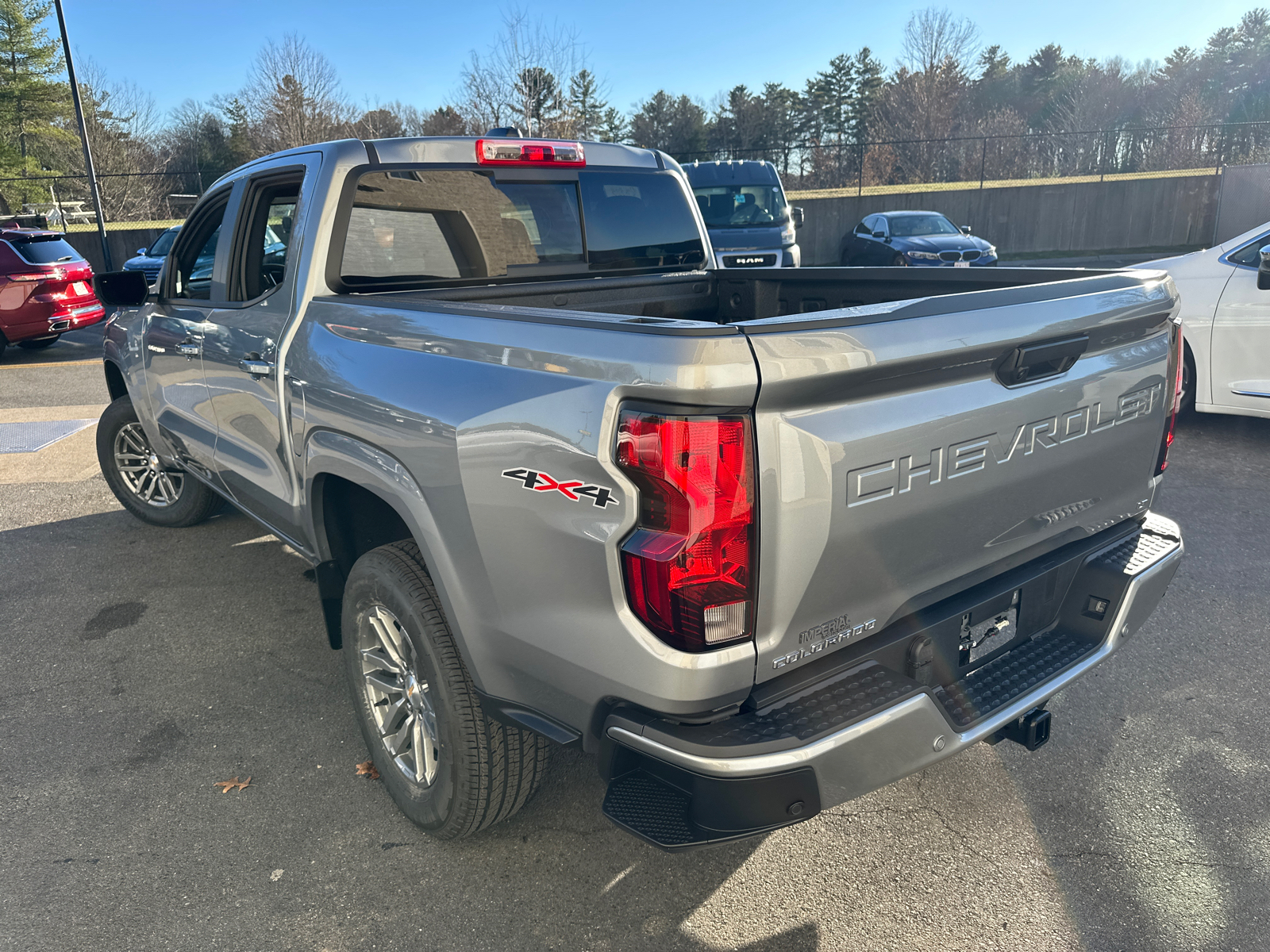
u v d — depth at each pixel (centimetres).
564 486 168
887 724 171
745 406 150
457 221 306
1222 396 616
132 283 405
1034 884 229
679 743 163
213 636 381
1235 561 426
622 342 160
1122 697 315
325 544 279
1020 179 2534
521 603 187
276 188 306
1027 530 212
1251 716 300
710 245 397
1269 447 614
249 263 319
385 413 217
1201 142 2525
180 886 234
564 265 343
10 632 388
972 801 263
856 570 174
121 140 4559
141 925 221
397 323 226
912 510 179
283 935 218
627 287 350
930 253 1577
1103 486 232
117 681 345
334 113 3728
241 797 272
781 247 1230
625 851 245
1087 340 207
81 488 602
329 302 261
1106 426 224
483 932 218
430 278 300
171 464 449
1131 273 236
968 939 212
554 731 193
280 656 363
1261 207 2267
